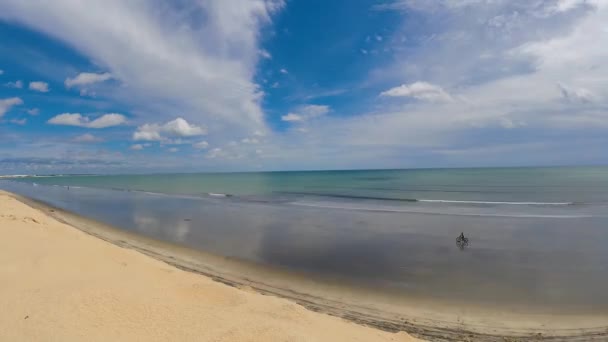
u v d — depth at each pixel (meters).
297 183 87.00
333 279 11.99
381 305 9.74
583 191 46.97
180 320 5.32
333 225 22.80
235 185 80.69
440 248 16.48
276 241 17.78
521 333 8.09
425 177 101.00
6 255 8.40
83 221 23.53
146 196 47.62
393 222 23.98
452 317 8.99
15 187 75.62
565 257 14.83
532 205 33.44
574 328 8.41
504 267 13.48
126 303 5.61
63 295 5.66
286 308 6.66
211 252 15.32
